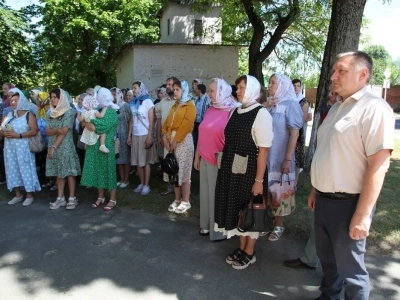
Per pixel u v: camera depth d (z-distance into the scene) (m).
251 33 12.59
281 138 3.24
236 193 2.83
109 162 4.34
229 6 11.77
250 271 2.97
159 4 16.91
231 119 2.93
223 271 2.97
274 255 3.24
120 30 17.11
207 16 16.69
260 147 2.75
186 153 4.16
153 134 5.10
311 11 11.30
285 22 10.09
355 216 1.87
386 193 4.96
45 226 3.93
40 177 5.88
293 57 13.23
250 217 2.76
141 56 12.30
